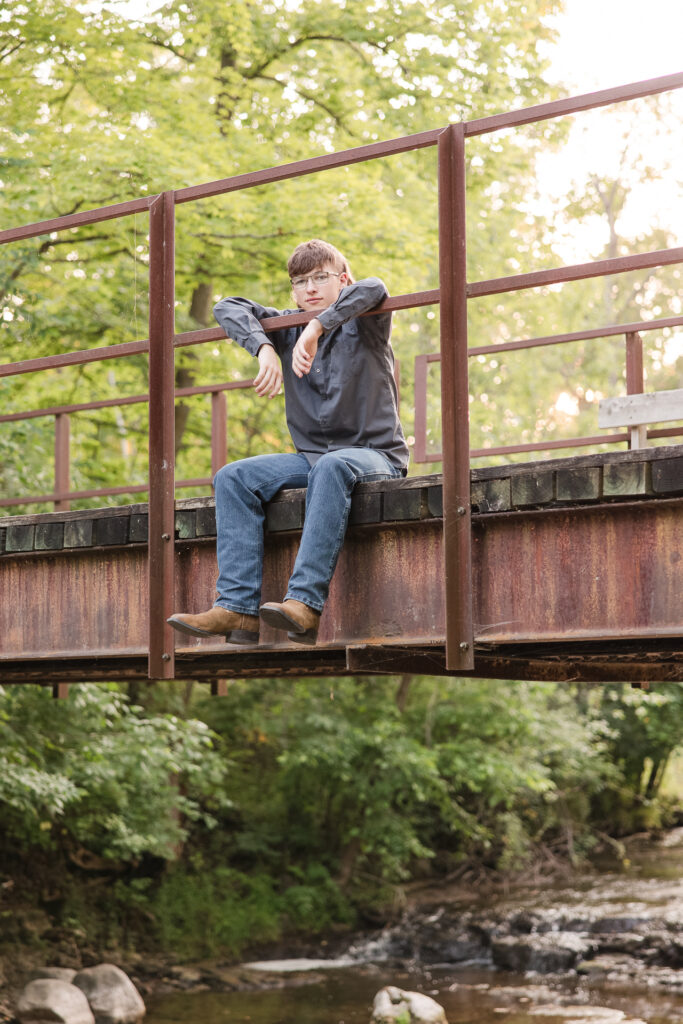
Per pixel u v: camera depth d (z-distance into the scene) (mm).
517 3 12961
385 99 12586
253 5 12414
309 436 3889
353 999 10953
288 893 13781
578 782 18172
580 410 21281
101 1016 9945
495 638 3387
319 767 14812
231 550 3613
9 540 4336
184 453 13617
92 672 5781
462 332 3447
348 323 3859
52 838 12719
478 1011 10469
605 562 3256
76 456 13414
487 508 3375
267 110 12594
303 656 4879
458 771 14891
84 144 11156
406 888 15148
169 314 3975
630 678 5445
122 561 4160
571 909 13633
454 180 3496
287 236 11992
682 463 3062
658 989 11359
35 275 11773
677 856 18094
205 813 14242
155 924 12672
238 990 11367
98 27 11500
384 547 3619
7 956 11078
